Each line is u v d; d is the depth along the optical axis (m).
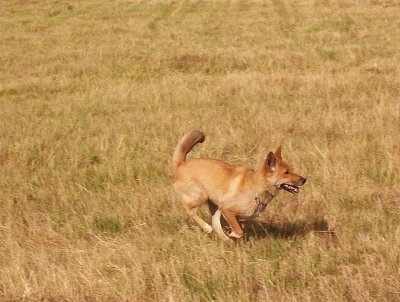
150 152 21.56
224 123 24.30
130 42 44.97
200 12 62.62
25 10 66.06
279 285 12.98
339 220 16.14
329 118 24.09
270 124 23.81
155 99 28.47
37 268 14.16
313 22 51.97
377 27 48.06
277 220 16.58
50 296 12.95
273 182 14.86
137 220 16.58
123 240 15.34
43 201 18.31
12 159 21.64
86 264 13.91
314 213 16.73
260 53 38.22
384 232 15.33
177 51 40.12
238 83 30.47
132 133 23.67
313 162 19.94
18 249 14.82
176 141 22.61
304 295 12.48
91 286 13.10
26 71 37.09
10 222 16.55
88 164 21.00
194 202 15.77
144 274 13.45
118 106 27.83
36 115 27.19
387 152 20.34
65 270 13.80
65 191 18.78
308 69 34.22
